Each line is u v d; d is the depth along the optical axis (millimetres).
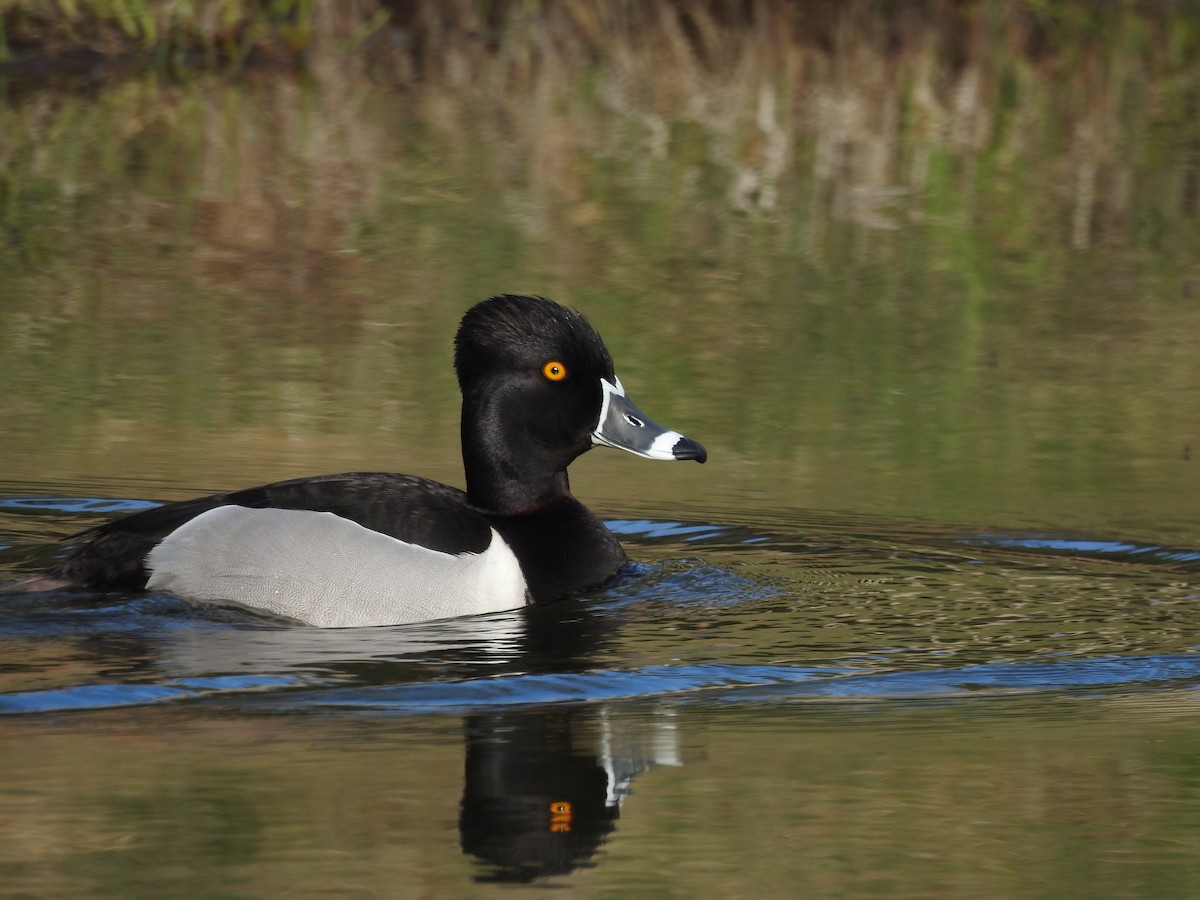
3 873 6480
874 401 14852
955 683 8781
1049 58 29359
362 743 7824
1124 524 11703
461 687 8609
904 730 8133
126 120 24453
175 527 9969
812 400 14852
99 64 26922
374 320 17000
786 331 16812
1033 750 7910
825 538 11453
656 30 29203
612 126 24969
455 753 7715
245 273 18547
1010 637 9516
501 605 10031
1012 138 24891
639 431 10812
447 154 23297
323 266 18766
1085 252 19953
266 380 15102
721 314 17281
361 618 9711
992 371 15719
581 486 12680
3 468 12516
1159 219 21297
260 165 22609
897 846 6879
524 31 28953
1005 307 17812
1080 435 13938
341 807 7109
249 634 9398
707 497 12375
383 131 24375
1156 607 10070
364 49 28516
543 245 19578
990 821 7129
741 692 8633
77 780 7336
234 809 7059
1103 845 6914
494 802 7164
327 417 14070
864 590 10383
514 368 10789
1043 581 10578
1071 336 16875
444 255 19156
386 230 20031
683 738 7984
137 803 7117
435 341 16391
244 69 27453
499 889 6438
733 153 23766
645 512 12031
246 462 12836
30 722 8000
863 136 24703
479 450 10828
